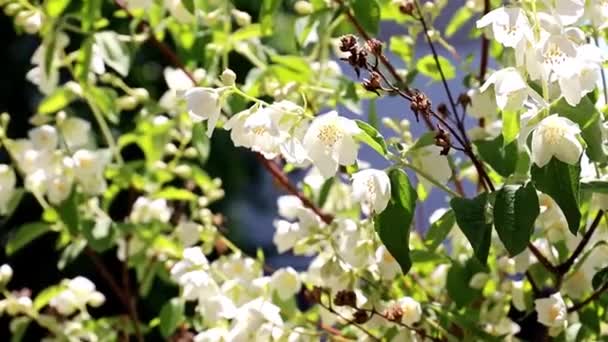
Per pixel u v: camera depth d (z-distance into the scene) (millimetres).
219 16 1559
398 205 1269
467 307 1429
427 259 1390
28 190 1573
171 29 1580
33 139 1549
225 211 3115
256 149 1283
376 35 1431
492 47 1490
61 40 1538
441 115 1492
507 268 1420
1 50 3268
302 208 1424
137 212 1595
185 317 1599
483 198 1261
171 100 1605
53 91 1571
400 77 1451
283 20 1580
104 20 1579
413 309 1362
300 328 1389
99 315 2480
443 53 1695
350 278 1384
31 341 2477
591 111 1268
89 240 1549
